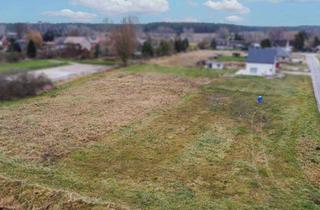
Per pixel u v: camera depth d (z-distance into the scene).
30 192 12.79
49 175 14.56
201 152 17.72
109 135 19.98
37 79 31.42
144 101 28.59
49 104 26.94
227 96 31.50
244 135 20.59
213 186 14.04
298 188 13.92
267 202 12.82
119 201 12.57
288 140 19.61
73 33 130.88
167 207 12.28
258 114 25.36
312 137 20.19
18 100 28.20
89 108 25.94
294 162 16.48
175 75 42.34
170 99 29.59
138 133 20.53
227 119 24.02
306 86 37.03
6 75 29.38
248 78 41.78
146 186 13.85
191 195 13.21
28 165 15.48
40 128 20.83
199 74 43.91
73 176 14.55
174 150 17.97
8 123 21.62
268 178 14.80
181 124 22.62
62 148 17.72
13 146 17.75
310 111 26.17
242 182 14.41
